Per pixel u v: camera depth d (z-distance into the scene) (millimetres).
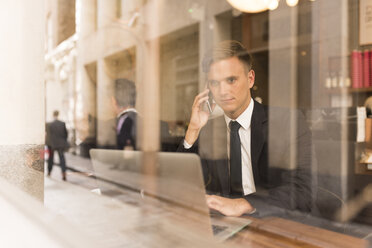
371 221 1033
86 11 2531
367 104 1755
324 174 1495
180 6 3383
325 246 409
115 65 2639
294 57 2033
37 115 645
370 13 1815
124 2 2990
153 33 3312
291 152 1084
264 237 420
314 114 1782
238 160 1135
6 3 614
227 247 256
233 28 3092
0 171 578
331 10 1958
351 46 1868
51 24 881
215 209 658
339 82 1832
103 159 559
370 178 1407
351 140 1622
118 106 1396
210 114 1249
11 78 617
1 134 598
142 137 1251
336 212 996
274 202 834
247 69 1246
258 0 2281
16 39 627
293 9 2139
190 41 3428
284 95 1957
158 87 3240
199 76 3336
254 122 1175
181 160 463
